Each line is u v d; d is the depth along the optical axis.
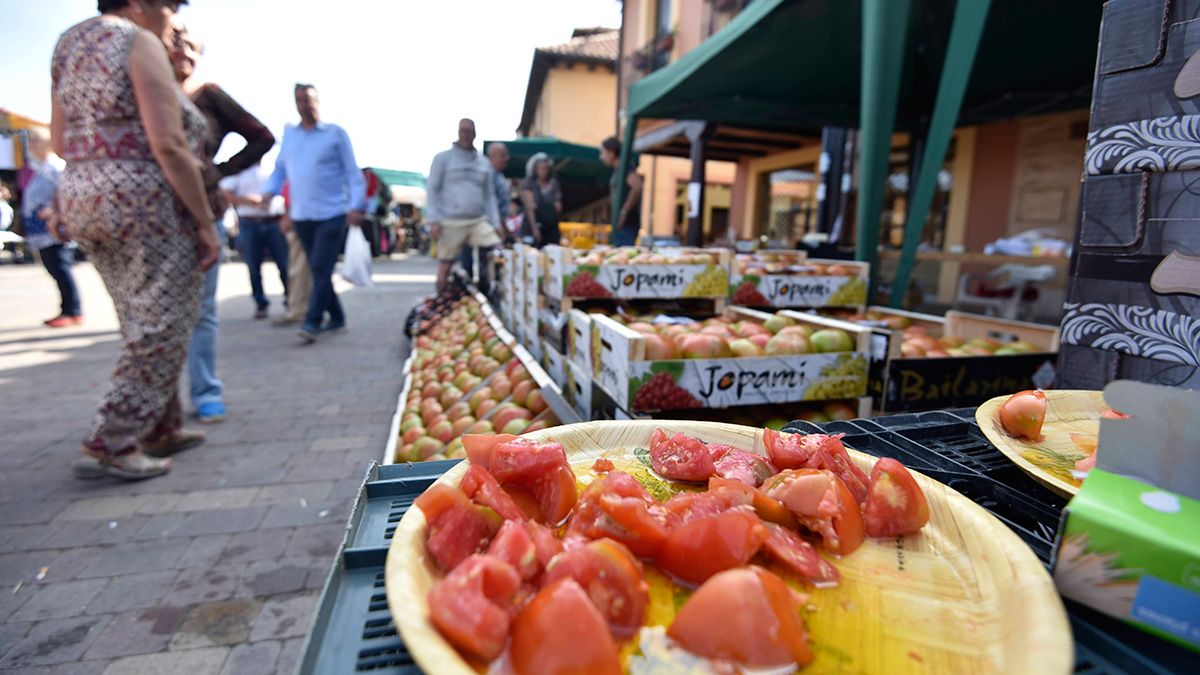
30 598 2.12
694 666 0.64
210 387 4.11
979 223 8.98
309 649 0.63
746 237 14.27
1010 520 1.00
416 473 1.06
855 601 0.75
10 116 15.35
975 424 1.33
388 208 29.77
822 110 8.38
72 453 3.45
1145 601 0.67
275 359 5.97
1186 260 1.25
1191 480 0.72
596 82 21.22
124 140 2.61
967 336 3.38
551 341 3.67
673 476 1.07
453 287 7.45
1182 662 0.66
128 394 2.97
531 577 0.72
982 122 8.36
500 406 3.00
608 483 0.87
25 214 7.14
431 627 0.62
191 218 2.86
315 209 6.34
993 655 0.65
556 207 8.74
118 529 2.61
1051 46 5.88
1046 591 0.68
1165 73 1.26
